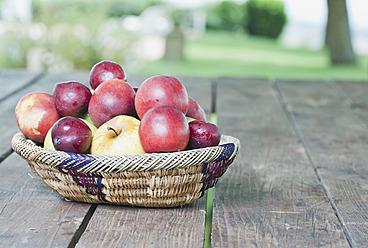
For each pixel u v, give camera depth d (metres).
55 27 6.59
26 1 8.70
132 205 1.19
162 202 1.16
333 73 8.26
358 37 15.48
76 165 1.09
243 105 2.54
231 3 15.77
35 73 3.25
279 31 14.69
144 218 1.14
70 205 1.21
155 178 1.10
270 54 11.15
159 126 1.09
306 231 1.11
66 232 1.07
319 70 8.68
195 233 1.07
